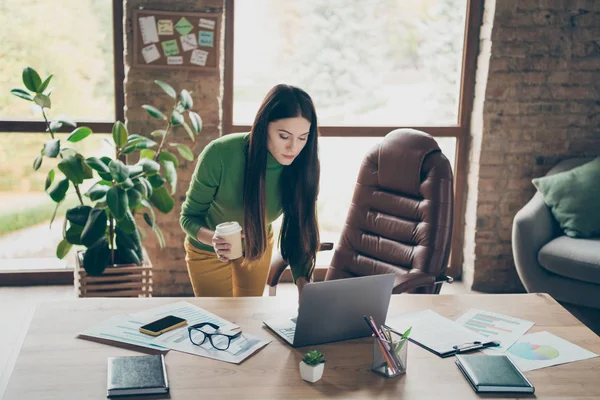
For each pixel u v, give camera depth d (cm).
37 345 187
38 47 385
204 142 388
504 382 173
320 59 409
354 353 190
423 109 422
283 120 216
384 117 420
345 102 416
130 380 167
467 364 181
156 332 194
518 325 211
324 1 402
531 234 363
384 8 407
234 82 404
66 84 390
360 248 295
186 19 372
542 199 386
